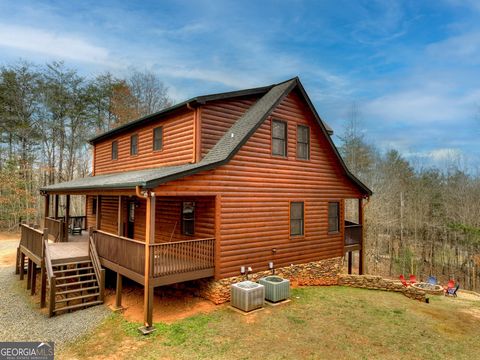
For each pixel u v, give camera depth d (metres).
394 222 26.91
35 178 29.19
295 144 11.82
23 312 8.82
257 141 10.41
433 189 29.45
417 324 8.01
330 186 13.20
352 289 11.34
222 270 9.23
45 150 29.95
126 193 8.53
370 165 29.69
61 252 10.62
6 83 27.73
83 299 9.44
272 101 10.62
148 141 12.73
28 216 27.00
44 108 29.31
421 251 26.02
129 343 6.71
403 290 10.80
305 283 11.43
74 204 30.81
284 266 11.16
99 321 7.96
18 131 28.25
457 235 24.11
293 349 6.48
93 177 16.23
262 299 8.80
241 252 9.77
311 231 12.27
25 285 11.86
